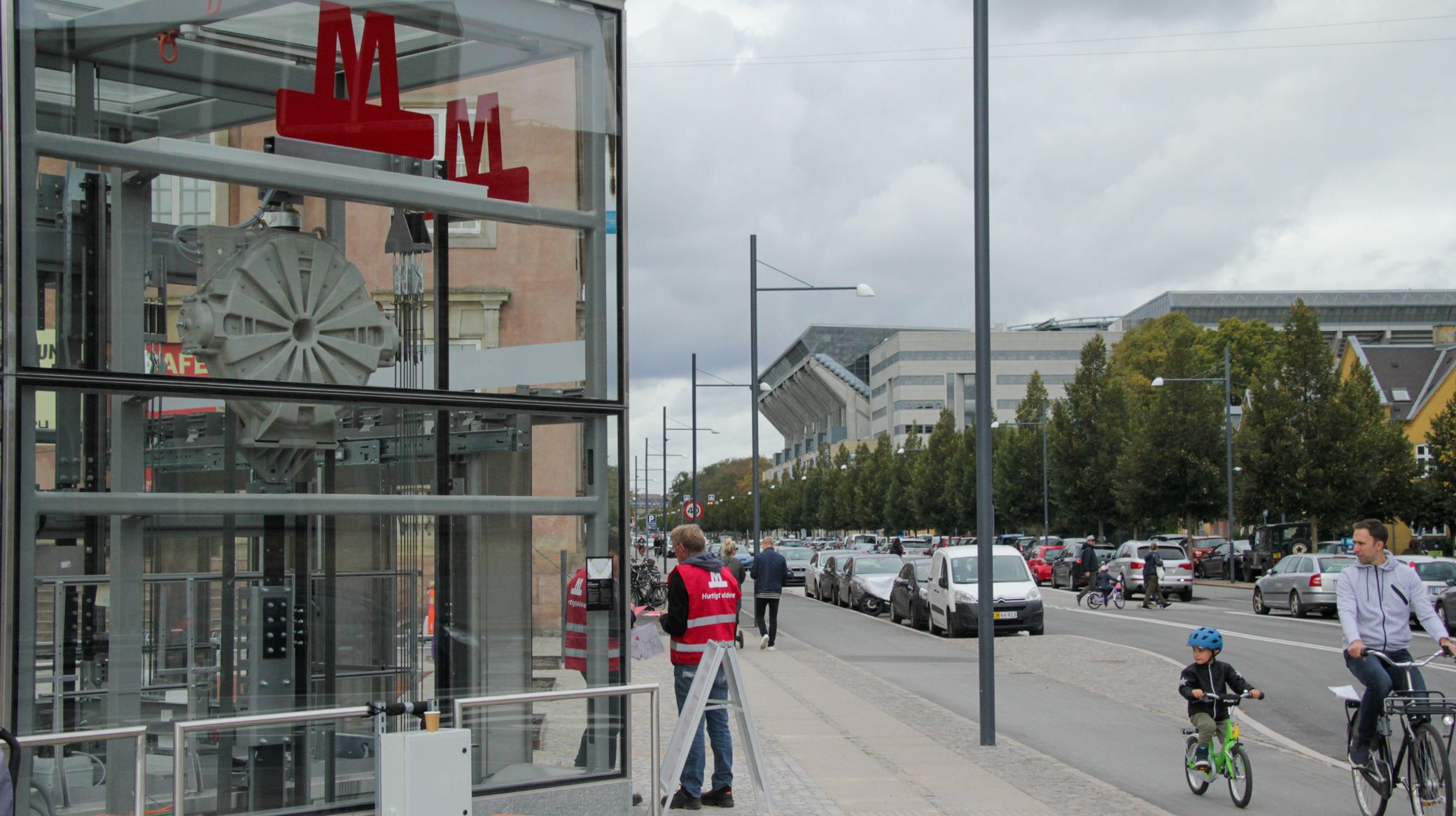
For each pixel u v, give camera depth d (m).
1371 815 8.60
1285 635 24.80
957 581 26.19
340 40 5.99
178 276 5.54
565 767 6.25
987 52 12.10
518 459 6.30
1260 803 9.50
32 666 5.03
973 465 75.81
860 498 103.62
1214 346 86.31
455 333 6.21
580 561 6.41
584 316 6.51
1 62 5.11
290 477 5.74
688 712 7.52
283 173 5.82
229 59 5.71
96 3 5.36
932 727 13.00
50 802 5.04
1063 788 9.57
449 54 6.25
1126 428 60.34
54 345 5.19
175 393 5.45
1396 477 44.59
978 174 12.09
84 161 5.32
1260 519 48.16
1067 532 70.88
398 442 6.01
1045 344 140.38
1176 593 38.81
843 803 8.95
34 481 5.09
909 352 137.12
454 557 6.10
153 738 5.32
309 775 5.68
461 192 6.26
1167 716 14.46
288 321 5.79
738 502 166.75
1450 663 18.48
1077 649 22.61
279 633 5.65
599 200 6.61
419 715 5.80
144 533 5.36
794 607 38.19
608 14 6.73
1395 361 74.69
